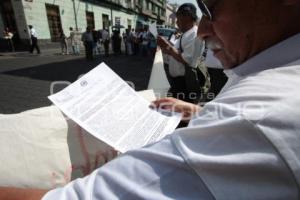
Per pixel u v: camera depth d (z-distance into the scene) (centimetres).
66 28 1786
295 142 36
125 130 81
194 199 38
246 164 36
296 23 47
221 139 39
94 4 2150
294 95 39
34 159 74
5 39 1422
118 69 855
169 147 43
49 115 79
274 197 36
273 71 44
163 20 4997
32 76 688
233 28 54
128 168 44
